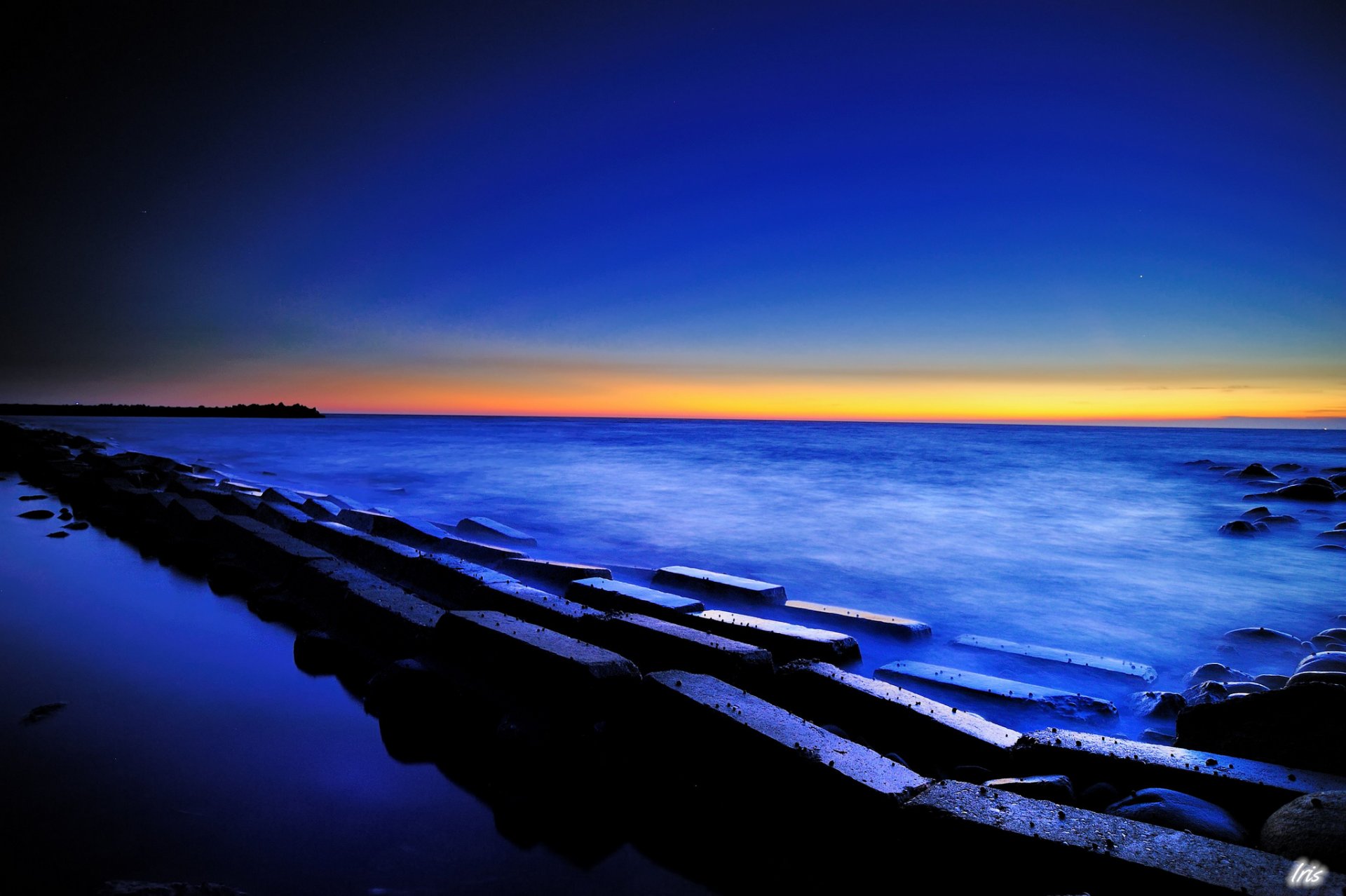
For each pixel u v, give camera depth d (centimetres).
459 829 329
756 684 440
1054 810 268
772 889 286
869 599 819
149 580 794
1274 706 340
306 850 310
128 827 324
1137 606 789
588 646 429
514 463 2450
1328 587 870
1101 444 3956
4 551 949
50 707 453
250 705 463
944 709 394
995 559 1025
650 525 1294
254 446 3244
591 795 352
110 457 1775
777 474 2139
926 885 264
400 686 452
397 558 743
